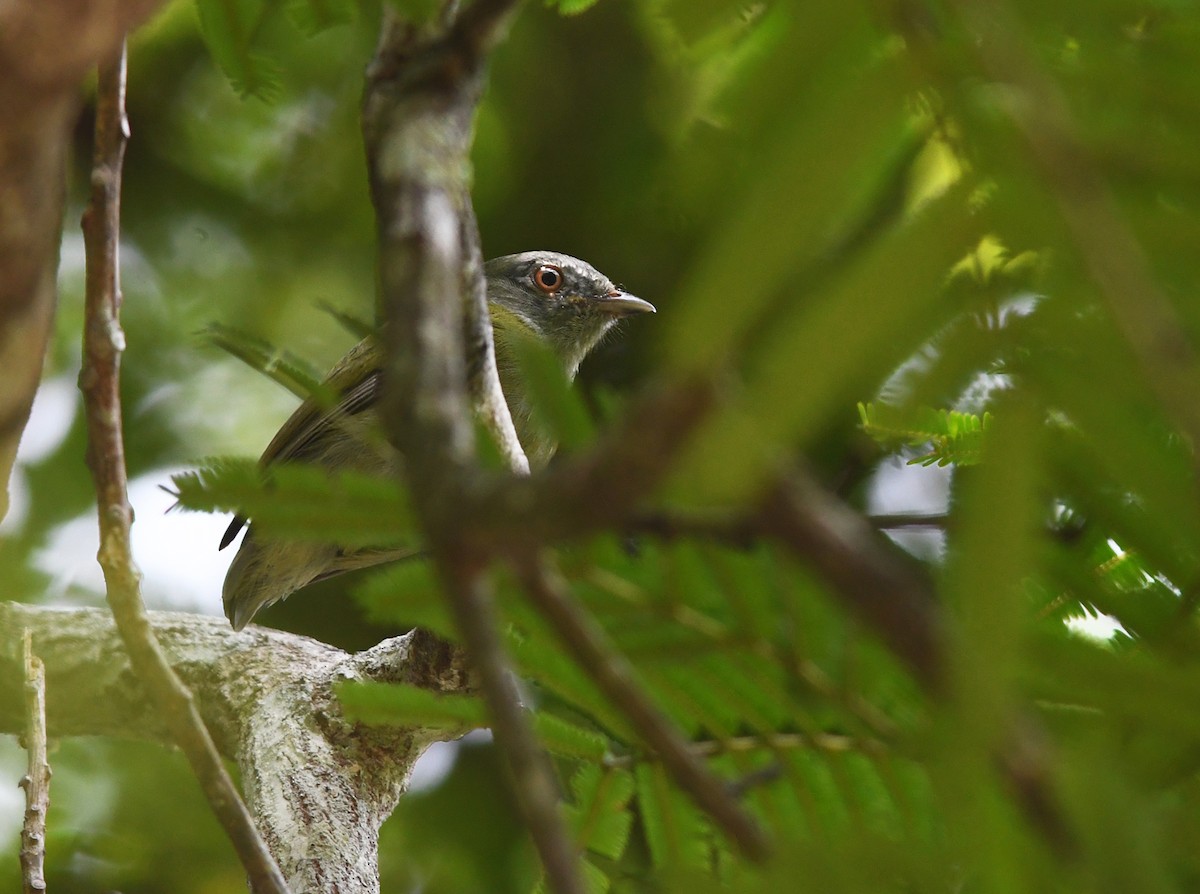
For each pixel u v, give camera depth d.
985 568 2.15
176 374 11.35
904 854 2.65
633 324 12.42
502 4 3.48
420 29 3.53
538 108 11.02
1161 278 2.26
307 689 8.83
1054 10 2.36
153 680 4.66
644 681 3.90
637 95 10.84
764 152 2.24
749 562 3.59
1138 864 2.23
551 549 3.53
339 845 8.07
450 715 4.02
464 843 10.93
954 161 2.19
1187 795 2.75
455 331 2.74
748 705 3.86
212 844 10.63
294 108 11.26
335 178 11.62
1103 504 2.88
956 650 2.12
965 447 2.80
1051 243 2.14
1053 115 2.15
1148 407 2.26
